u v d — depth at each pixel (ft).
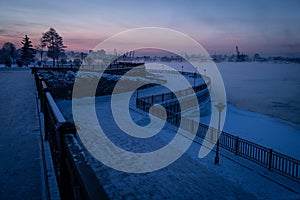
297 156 61.87
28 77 98.17
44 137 24.59
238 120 101.45
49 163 18.39
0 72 129.39
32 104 41.34
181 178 31.12
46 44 228.63
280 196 28.27
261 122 99.50
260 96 197.88
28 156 20.06
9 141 23.48
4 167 18.04
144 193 27.09
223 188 29.37
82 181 6.02
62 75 101.71
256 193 28.71
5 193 14.66
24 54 236.02
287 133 83.87
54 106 16.44
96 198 5.10
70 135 10.25
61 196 12.21
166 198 26.35
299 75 476.95
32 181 16.10
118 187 28.02
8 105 40.37
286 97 194.80
